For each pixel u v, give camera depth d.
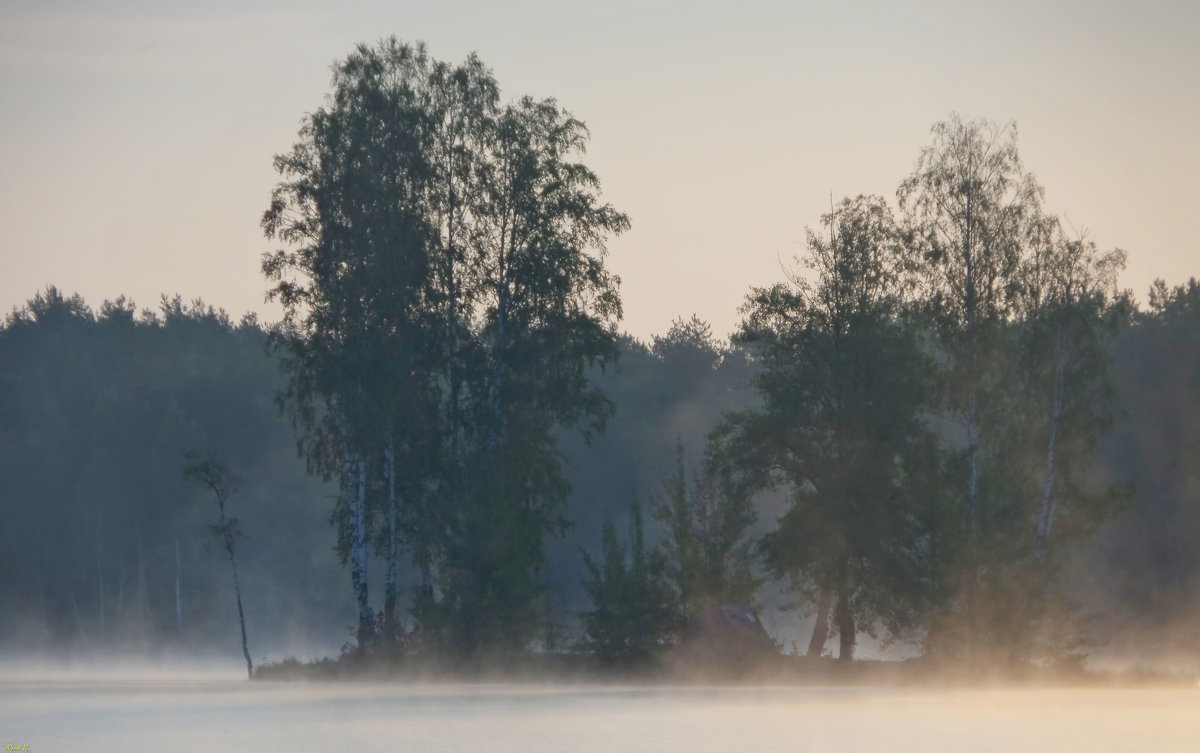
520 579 129.50
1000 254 144.00
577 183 148.00
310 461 144.88
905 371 137.38
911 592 130.00
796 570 141.25
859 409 135.12
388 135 144.00
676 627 131.25
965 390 143.75
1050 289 144.00
